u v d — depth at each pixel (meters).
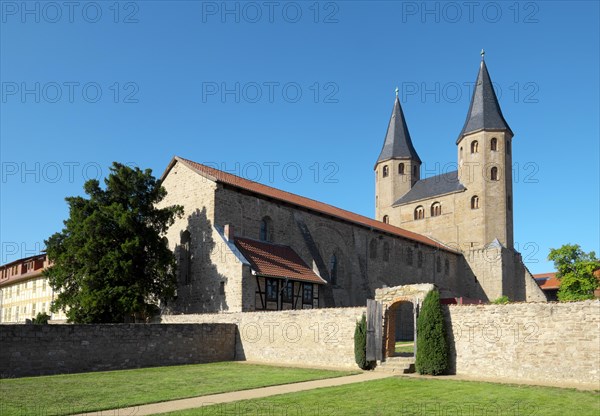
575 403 15.52
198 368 26.12
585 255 56.53
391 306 26.16
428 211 72.88
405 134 80.06
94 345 25.38
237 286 35.00
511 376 21.34
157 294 35.34
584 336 19.81
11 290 66.31
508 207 68.50
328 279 41.97
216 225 37.91
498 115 70.00
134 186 36.19
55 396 16.84
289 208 44.00
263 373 23.58
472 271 67.25
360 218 55.56
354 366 25.86
